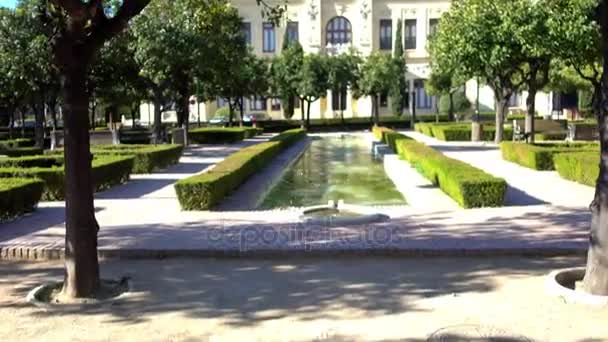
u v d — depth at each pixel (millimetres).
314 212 11398
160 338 5387
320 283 6961
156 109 27000
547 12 19953
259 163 19000
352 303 6215
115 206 12469
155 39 23266
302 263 7910
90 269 6602
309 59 47125
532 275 7129
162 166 19750
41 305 6293
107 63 24312
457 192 12070
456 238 8750
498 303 6113
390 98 56781
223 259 8188
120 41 23312
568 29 19125
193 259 8203
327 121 52969
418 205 12203
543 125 30859
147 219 10844
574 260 7828
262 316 5891
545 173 17000
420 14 60344
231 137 33594
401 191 14977
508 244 8297
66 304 6305
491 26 21750
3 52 22984
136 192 14594
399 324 5590
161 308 6176
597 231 6160
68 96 6449
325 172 20297
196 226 9984
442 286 6750
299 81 47406
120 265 7945
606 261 6113
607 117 6094
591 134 26516
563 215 10453
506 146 20797
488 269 7445
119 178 16047
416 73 60469
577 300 6031
